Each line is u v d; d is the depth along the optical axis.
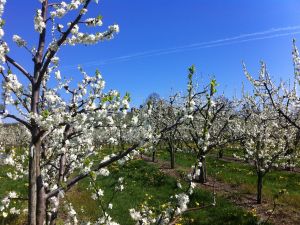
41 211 4.18
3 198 5.13
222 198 17.41
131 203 16.69
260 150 17.38
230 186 20.62
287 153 18.81
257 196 17.22
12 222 12.87
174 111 19.50
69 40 4.98
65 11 4.79
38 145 4.26
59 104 6.41
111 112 5.83
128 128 6.06
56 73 7.55
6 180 19.19
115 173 22.83
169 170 25.17
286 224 14.38
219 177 22.64
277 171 26.41
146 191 19.00
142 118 5.87
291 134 19.44
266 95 14.11
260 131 17.19
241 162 30.20
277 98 14.18
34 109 4.35
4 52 4.25
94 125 6.13
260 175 17.20
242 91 19.27
